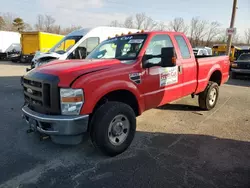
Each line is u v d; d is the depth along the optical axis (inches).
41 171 119.6
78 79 117.7
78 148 146.4
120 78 132.6
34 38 849.5
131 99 147.6
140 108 147.9
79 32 395.5
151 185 108.3
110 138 131.9
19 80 431.2
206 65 211.6
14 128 177.6
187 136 167.2
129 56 154.1
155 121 200.4
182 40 187.8
